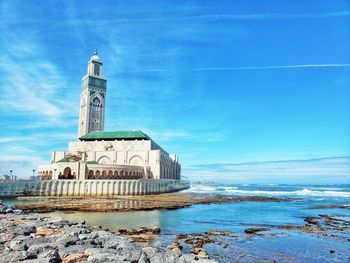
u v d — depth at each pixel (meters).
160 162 127.19
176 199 83.50
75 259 12.90
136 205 64.69
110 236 18.75
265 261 24.48
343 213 59.19
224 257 25.20
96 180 92.12
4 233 17.27
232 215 53.75
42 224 21.50
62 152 125.25
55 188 89.31
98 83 168.25
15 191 83.06
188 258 15.35
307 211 62.12
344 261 24.98
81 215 48.75
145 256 13.71
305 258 25.70
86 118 162.38
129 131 141.88
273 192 153.38
